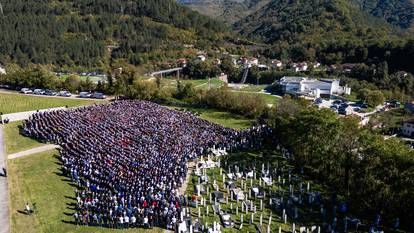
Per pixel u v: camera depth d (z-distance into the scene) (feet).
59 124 315.78
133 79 510.17
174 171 218.38
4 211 184.75
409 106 520.42
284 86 643.86
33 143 285.02
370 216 187.52
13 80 520.42
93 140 272.51
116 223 171.22
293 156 261.44
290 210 188.14
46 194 202.49
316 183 226.38
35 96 474.90
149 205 181.47
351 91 654.53
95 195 192.13
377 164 191.83
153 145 262.26
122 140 272.92
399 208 178.70
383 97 548.31
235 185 214.69
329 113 262.47
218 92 444.55
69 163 232.73
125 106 394.52
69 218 179.01
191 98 471.21
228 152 270.26
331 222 178.09
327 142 230.89
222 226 171.94
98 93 488.85
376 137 217.97
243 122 380.17
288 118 299.17
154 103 434.71
